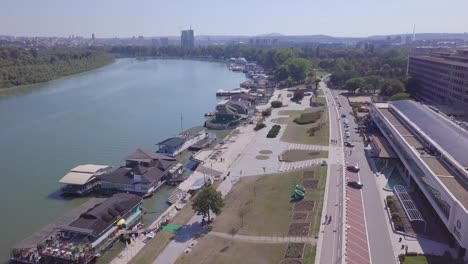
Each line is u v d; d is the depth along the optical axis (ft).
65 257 282.97
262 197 374.84
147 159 452.35
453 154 363.56
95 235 303.48
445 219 295.07
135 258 287.28
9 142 580.30
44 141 586.86
